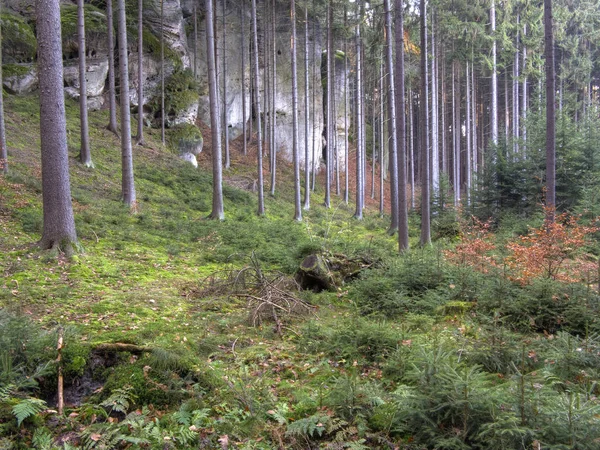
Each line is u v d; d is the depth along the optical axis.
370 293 8.18
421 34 14.97
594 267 7.38
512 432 3.00
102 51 25.12
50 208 9.77
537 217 16.58
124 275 9.38
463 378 3.49
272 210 24.53
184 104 29.09
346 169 34.41
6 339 4.25
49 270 8.72
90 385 4.36
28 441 3.58
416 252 10.91
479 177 21.80
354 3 27.50
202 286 9.12
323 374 5.04
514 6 31.34
